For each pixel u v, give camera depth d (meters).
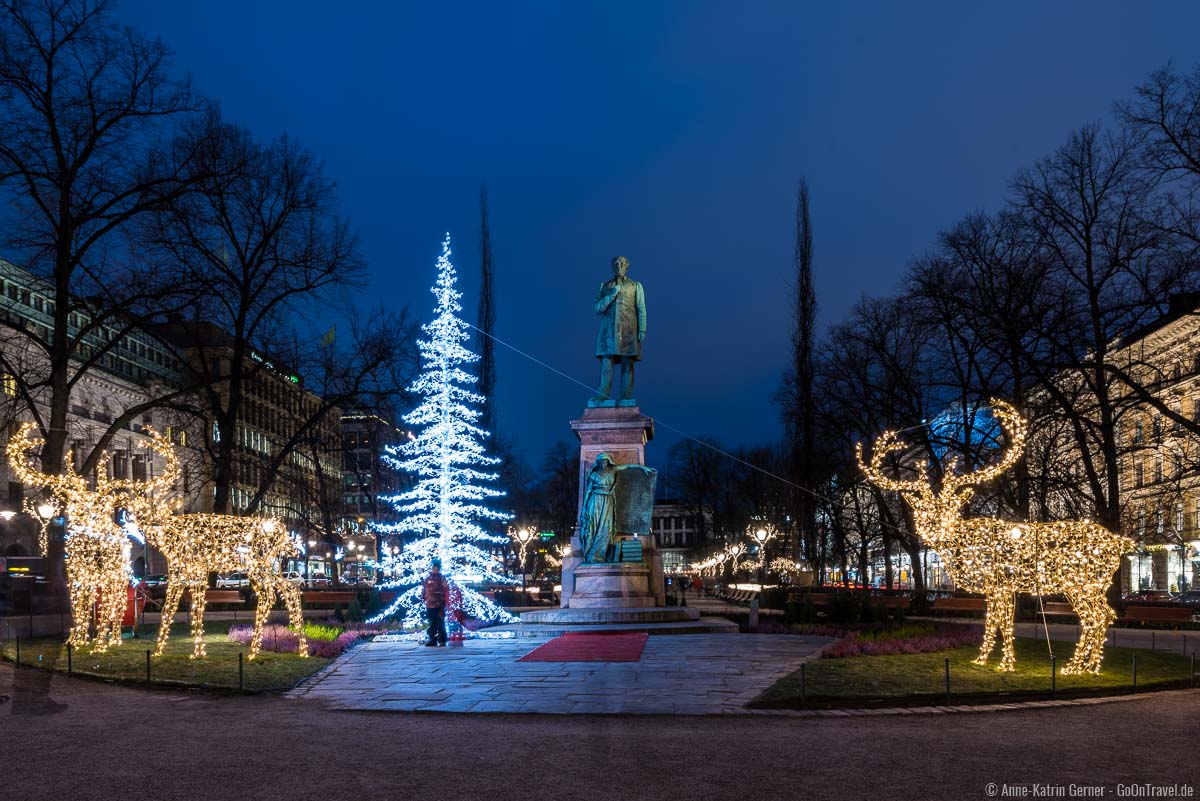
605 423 29.23
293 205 36.78
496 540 31.97
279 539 20.36
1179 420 35.50
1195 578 56.78
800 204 56.47
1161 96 33.75
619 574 27.34
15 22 29.81
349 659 19.78
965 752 10.92
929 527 18.44
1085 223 36.81
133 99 31.28
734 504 95.69
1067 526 17.75
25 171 29.95
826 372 51.88
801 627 26.58
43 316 62.22
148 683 16.09
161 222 34.16
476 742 11.46
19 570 36.41
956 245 39.59
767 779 9.58
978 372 41.69
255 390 46.38
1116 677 16.98
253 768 10.05
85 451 70.25
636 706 13.94
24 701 13.77
